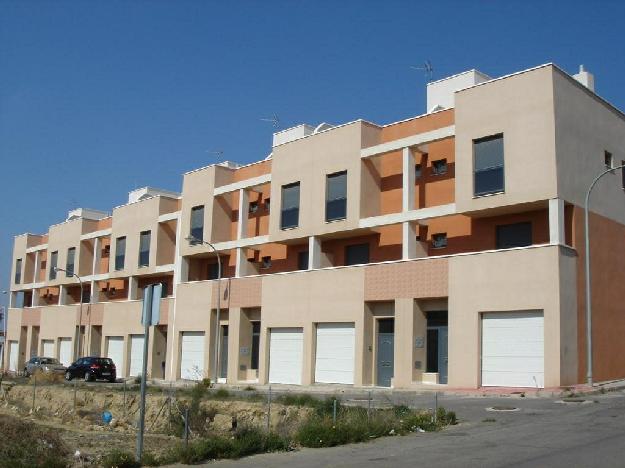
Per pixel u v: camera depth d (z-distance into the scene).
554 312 24.61
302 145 35.62
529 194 26.05
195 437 18.20
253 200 40.78
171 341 43.31
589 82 31.45
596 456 11.59
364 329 31.00
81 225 57.47
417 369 28.89
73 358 55.28
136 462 12.34
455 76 34.19
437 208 29.02
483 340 26.70
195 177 43.41
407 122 32.12
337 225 33.00
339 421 15.73
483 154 27.81
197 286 41.47
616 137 30.06
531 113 26.42
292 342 34.78
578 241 26.30
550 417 17.05
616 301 28.31
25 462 12.45
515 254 25.94
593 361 26.31
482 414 18.17
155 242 47.53
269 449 13.78
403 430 15.47
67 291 59.97
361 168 32.41
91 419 25.14
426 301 29.41
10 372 57.22
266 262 39.47
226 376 38.94
